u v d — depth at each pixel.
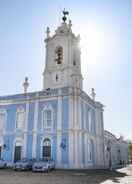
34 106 27.69
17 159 26.41
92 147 28.36
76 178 15.20
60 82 30.75
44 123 26.39
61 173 19.02
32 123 27.00
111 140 41.88
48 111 26.73
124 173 21.22
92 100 30.98
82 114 26.50
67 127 24.77
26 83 30.47
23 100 28.61
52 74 31.83
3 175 17.14
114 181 14.16
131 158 69.00
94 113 31.50
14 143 27.27
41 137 25.89
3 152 27.42
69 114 24.97
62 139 24.50
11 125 28.30
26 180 13.87
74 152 23.42
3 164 26.52
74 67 32.00
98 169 25.53
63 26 33.78
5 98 30.14
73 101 25.50
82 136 25.36
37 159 24.84
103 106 33.91
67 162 23.36
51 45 33.69
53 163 22.95
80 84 32.22
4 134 28.30
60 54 32.47
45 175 17.23
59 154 24.03
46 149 25.27
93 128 29.78
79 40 34.97
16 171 21.00
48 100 27.09
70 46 32.44
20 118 28.20
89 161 26.28
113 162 41.28
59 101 26.22
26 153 25.94
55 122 25.73
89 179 14.73
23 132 27.08
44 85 31.78
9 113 29.06
